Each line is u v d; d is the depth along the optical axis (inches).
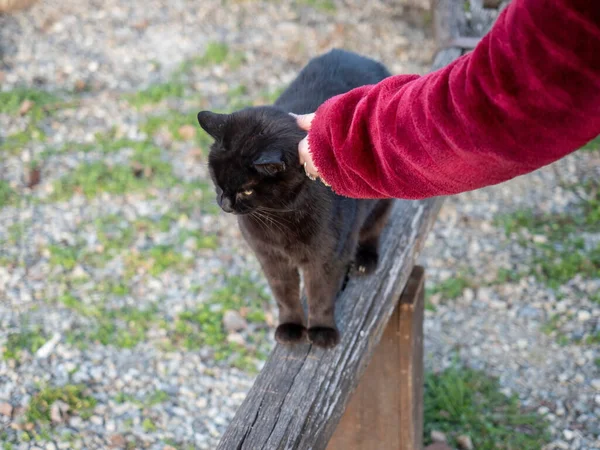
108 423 60.7
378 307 43.6
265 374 39.6
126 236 76.8
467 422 63.1
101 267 73.4
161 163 85.2
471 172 27.3
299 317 45.2
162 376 64.4
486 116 25.6
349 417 51.8
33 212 79.4
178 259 74.6
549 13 24.0
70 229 77.5
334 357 40.5
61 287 71.2
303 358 40.5
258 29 110.6
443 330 70.6
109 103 95.2
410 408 50.9
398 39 108.7
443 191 29.0
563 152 25.6
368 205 45.1
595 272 74.8
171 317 69.1
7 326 67.2
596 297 72.1
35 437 59.0
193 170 85.2
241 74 101.0
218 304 70.5
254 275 73.8
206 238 77.0
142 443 59.6
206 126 40.2
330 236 41.6
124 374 64.3
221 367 65.5
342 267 43.1
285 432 36.6
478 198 85.4
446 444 61.1
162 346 66.7
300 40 108.0
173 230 78.0
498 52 25.0
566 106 24.6
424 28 111.3
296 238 41.5
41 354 65.0
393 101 28.9
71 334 66.8
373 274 45.1
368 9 115.7
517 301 72.9
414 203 48.8
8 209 79.7
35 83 98.6
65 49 105.1
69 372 63.9
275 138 38.7
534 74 24.5
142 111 93.6
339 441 52.7
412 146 28.1
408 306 47.7
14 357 64.6
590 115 24.6
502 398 64.7
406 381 49.9
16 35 107.6
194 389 63.7
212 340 67.2
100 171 84.0
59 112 93.7
